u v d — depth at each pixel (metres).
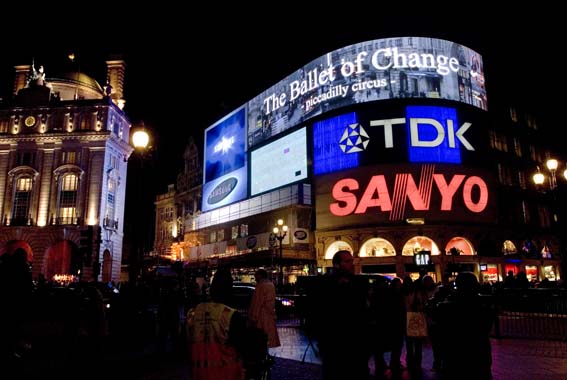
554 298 17.80
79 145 60.72
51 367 12.27
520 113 55.25
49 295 14.77
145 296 17.97
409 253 42.12
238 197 58.88
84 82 70.31
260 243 49.75
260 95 58.44
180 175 81.12
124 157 66.81
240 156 60.28
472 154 44.69
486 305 6.06
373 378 10.67
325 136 47.47
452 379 5.89
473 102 46.44
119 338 15.31
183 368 12.18
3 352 7.54
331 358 5.90
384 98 44.69
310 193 47.81
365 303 6.13
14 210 60.03
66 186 59.88
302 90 51.38
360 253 43.28
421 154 43.19
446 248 41.88
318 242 46.03
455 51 46.78
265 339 5.07
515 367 11.77
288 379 10.85
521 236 47.38
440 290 11.22
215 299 4.85
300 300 21.98
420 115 44.06
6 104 63.47
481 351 5.84
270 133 55.44
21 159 61.50
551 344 15.75
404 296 11.64
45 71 70.69
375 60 45.94
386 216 42.50
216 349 4.61
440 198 42.47
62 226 57.66
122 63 72.62
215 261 52.69
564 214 27.38
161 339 14.70
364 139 44.50
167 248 78.88
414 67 45.22
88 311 11.78
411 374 10.96
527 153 54.06
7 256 7.86
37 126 62.19
